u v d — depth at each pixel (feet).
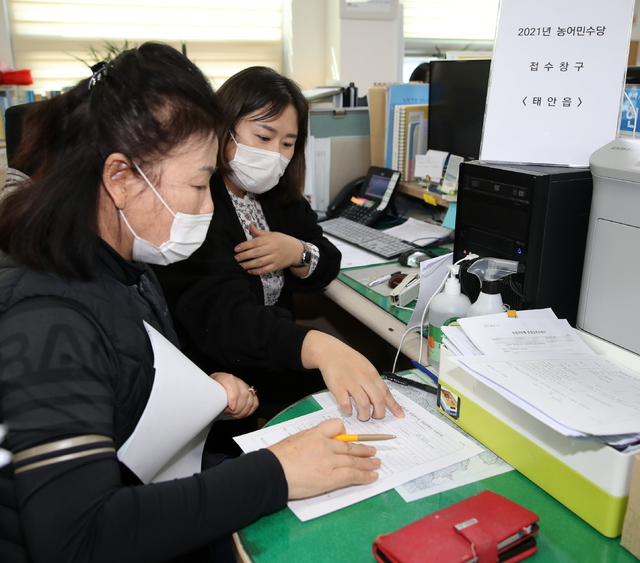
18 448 1.79
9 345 1.91
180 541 1.91
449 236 6.00
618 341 2.78
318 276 4.95
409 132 7.11
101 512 1.81
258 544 2.08
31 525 1.75
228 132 4.25
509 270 3.30
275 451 2.28
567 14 3.21
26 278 2.09
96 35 11.10
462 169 3.63
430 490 2.35
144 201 2.33
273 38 12.60
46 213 2.09
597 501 2.10
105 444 1.91
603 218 2.77
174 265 4.14
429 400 3.08
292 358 3.31
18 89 9.82
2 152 7.00
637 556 1.99
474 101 6.04
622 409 2.15
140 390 2.31
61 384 1.89
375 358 6.68
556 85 3.29
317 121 7.36
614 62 3.14
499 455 2.56
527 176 3.13
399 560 1.84
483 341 2.71
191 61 2.43
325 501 2.28
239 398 3.10
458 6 13.99
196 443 2.88
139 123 2.15
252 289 4.70
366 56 12.96
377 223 6.98
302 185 5.08
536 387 2.30
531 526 2.02
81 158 2.13
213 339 3.87
